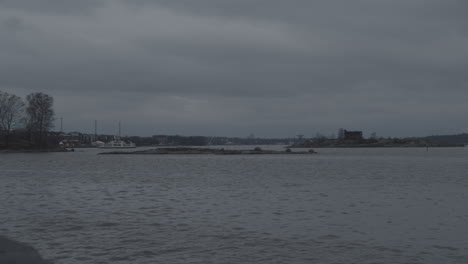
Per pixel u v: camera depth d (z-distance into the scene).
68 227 23.62
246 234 22.42
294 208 30.64
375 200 34.81
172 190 42.03
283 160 120.06
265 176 61.06
